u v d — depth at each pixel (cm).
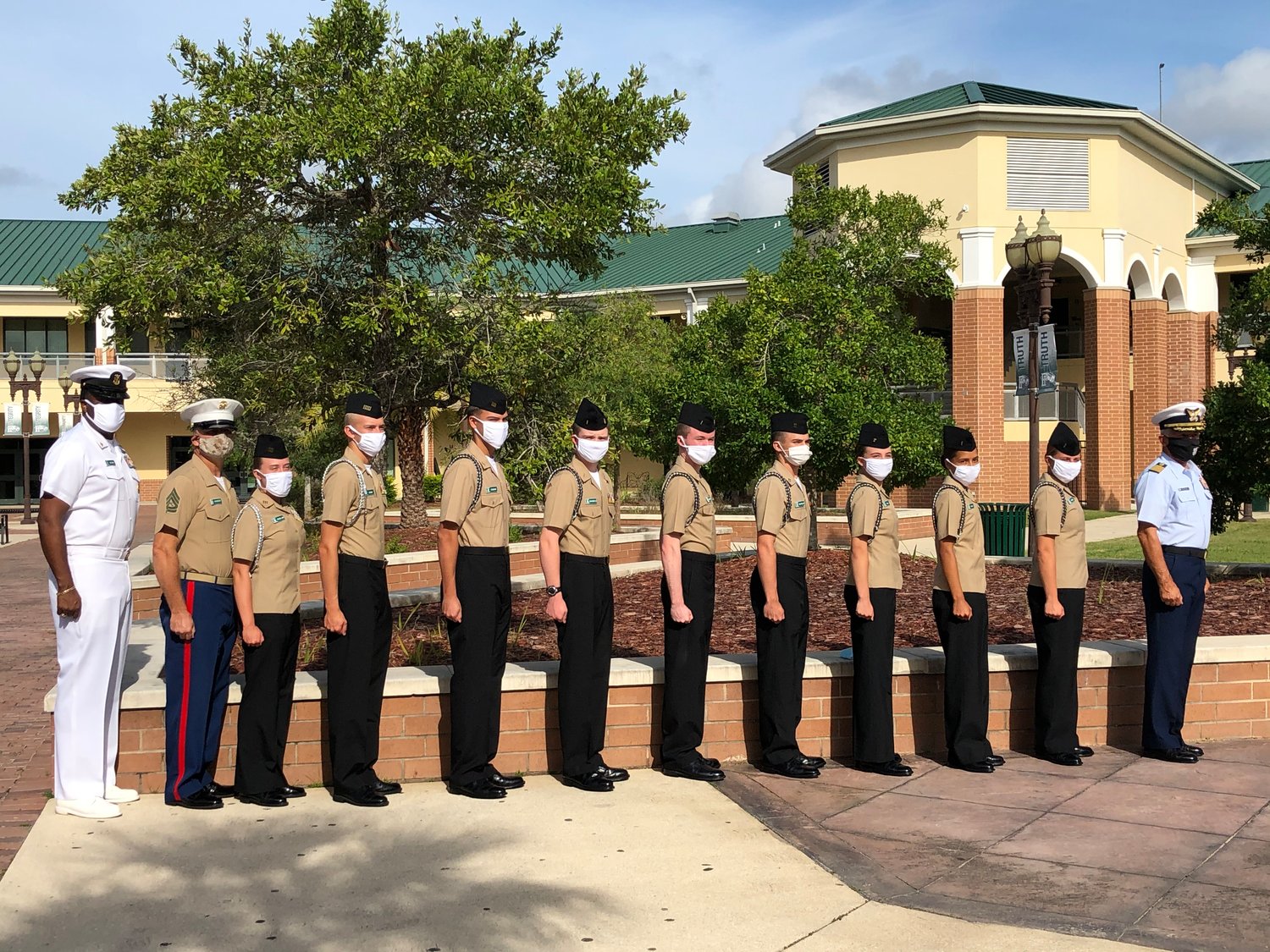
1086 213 2838
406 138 1392
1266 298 1425
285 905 501
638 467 3803
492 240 1486
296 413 2334
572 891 518
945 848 579
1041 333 1059
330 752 668
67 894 512
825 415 1641
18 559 2419
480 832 601
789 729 718
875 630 719
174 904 502
